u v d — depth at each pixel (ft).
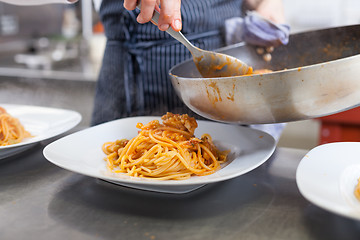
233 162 2.36
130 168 2.42
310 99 2.08
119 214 1.93
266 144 2.48
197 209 1.97
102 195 2.13
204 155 2.47
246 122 2.33
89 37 9.74
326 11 9.00
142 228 1.80
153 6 2.25
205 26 3.69
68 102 7.54
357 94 2.12
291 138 8.13
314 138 7.93
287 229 1.78
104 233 1.77
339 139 6.82
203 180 1.99
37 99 7.71
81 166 2.27
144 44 3.63
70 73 7.81
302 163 2.13
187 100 2.39
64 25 10.28
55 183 2.29
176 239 1.71
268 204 2.01
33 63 9.09
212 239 1.71
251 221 1.85
